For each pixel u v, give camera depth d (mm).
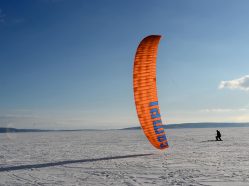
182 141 30031
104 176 10594
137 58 15477
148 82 15742
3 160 16125
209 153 17266
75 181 9812
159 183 9250
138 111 15719
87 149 22344
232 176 10070
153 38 15109
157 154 17359
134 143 29062
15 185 9398
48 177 10664
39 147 26000
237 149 19547
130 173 11086
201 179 9695
